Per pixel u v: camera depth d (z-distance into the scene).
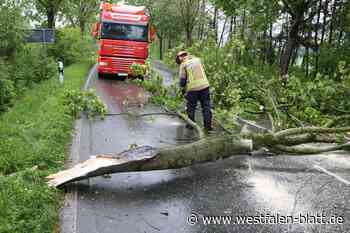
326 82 9.66
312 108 9.17
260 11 17.17
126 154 5.79
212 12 31.94
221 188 5.66
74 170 5.58
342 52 16.67
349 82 9.84
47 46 22.66
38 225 4.07
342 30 18.08
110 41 18.86
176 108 10.61
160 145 7.87
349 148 7.15
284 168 6.58
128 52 19.03
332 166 6.73
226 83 10.21
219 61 10.78
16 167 5.77
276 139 6.87
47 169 5.90
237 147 6.38
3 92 10.48
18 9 14.34
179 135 8.73
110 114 10.77
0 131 7.36
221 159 6.45
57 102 10.60
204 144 6.15
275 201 5.25
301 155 7.34
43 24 24.34
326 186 5.78
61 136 7.60
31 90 13.45
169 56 12.91
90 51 29.44
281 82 10.03
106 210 4.83
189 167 6.52
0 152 6.18
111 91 15.22
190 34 33.03
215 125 9.62
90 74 21.64
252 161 6.92
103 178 5.89
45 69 17.39
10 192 4.65
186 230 4.41
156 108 11.94
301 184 5.85
